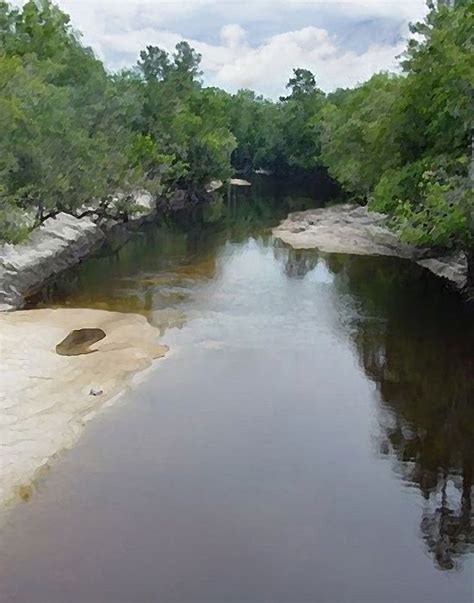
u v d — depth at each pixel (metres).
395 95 48.81
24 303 36.38
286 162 117.50
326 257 47.91
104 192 53.50
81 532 17.11
